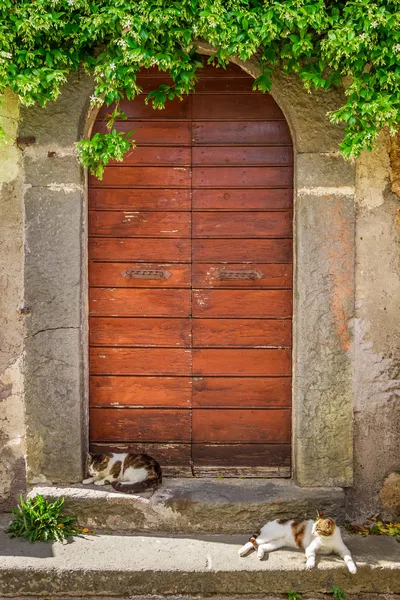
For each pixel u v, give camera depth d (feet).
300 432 13.89
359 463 14.06
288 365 14.49
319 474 13.93
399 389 13.98
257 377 14.55
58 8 11.91
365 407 13.97
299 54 12.11
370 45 11.57
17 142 13.60
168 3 11.84
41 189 13.65
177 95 12.99
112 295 14.49
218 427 14.62
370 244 13.80
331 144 13.53
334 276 13.73
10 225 13.80
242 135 14.40
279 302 14.46
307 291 13.74
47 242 13.73
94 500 13.48
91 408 14.57
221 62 12.37
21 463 14.06
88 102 13.67
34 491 13.66
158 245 14.47
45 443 13.93
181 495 13.61
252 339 14.51
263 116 14.38
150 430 14.62
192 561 12.40
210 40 11.87
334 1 12.17
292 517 13.56
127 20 11.57
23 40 11.87
